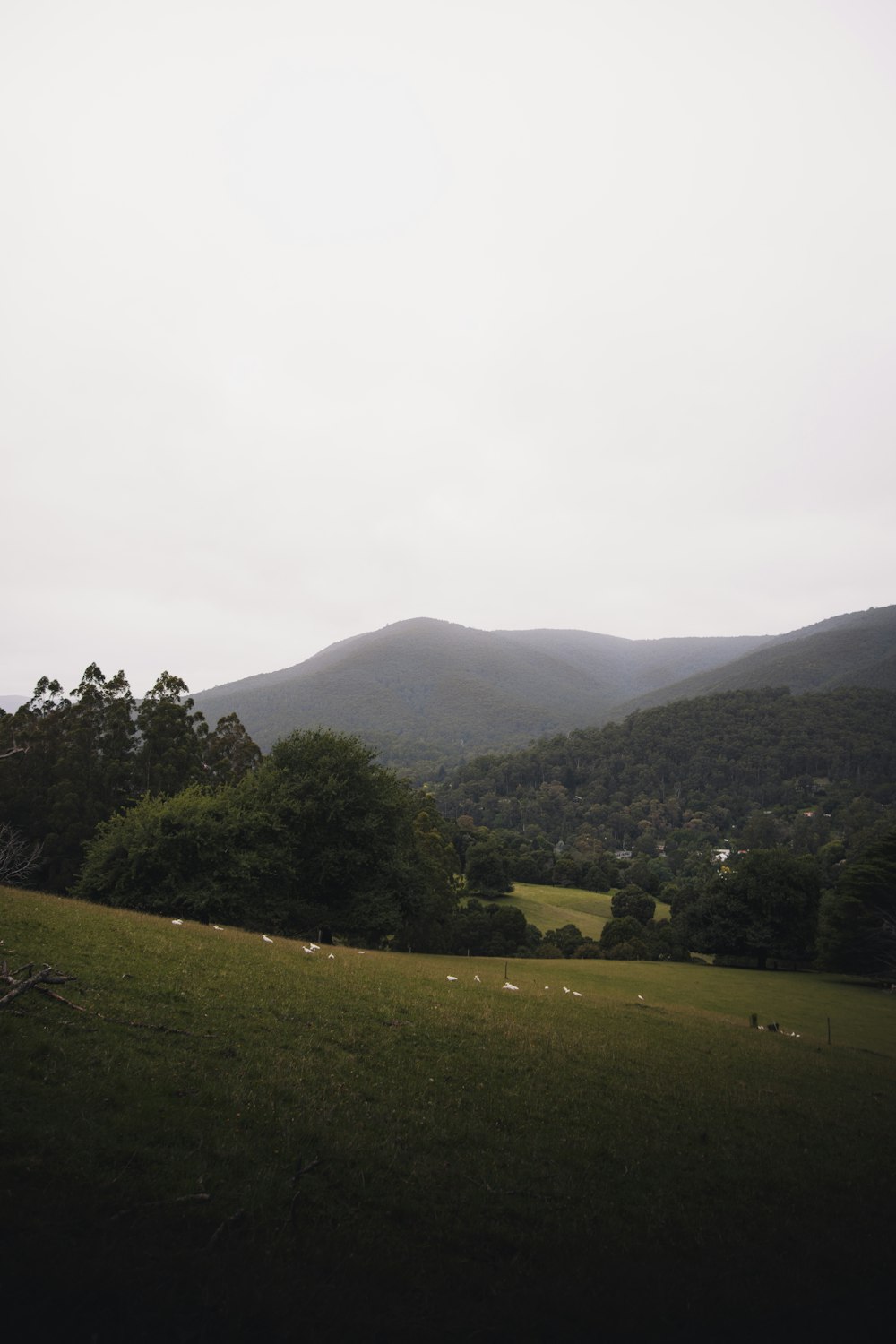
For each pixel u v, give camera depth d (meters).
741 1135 14.49
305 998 18.11
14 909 20.11
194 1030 13.23
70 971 14.81
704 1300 8.08
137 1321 5.70
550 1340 6.93
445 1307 7.07
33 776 57.25
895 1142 16.25
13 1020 11.02
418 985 24.69
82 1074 9.90
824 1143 15.05
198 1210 7.55
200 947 21.83
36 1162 7.45
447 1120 12.05
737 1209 10.94
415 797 80.12
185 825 38.75
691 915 74.00
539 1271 8.16
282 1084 11.62
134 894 36.94
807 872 72.06
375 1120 11.27
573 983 41.03
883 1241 10.58
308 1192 8.59
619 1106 14.86
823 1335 7.77
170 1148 8.66
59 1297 5.73
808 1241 10.19
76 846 53.91
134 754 62.50
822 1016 39.62
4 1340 5.16
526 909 97.50
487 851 102.69
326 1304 6.56
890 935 62.88
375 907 45.06
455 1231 8.65
